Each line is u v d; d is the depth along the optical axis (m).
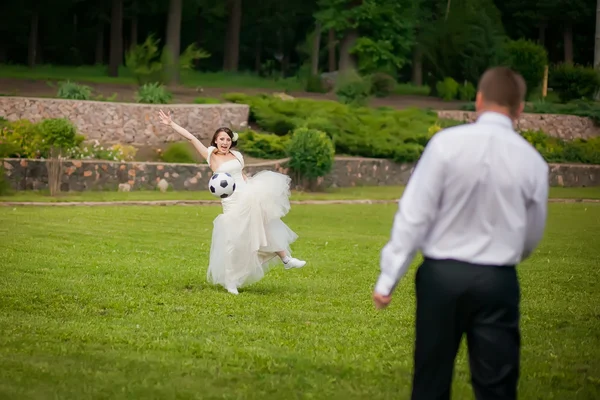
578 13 59.41
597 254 16.20
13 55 63.41
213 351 7.59
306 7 64.38
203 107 32.34
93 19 63.38
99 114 30.64
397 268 4.56
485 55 43.91
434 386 4.69
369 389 6.55
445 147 4.55
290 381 6.68
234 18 57.38
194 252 14.94
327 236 18.23
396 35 43.44
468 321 4.62
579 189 34.47
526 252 4.83
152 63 37.69
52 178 25.67
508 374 4.56
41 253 13.93
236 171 11.15
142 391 6.27
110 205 23.38
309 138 29.64
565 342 8.59
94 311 9.39
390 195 29.67
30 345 7.62
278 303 10.31
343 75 40.88
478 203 4.54
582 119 40.09
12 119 29.69
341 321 9.31
